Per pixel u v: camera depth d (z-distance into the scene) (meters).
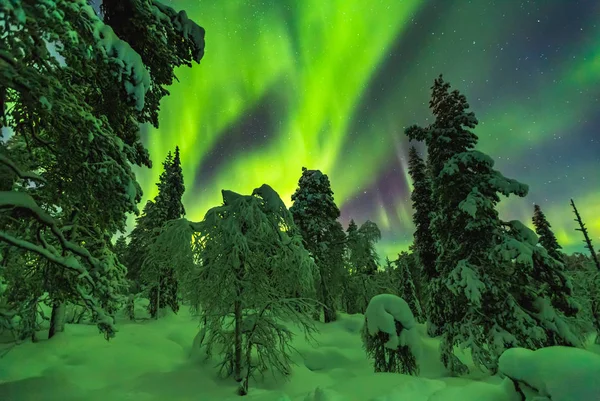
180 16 8.62
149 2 7.93
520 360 3.60
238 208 9.81
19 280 9.42
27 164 7.82
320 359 14.03
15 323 10.99
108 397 7.11
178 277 10.11
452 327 12.53
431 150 15.37
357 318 22.00
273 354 9.29
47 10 4.04
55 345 10.79
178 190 29.67
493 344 10.94
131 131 9.84
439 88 15.68
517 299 12.28
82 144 6.19
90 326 15.98
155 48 8.59
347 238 27.06
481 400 3.76
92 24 4.79
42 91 4.84
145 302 33.97
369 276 27.42
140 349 11.58
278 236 10.36
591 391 2.91
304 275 10.03
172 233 9.53
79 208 8.30
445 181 13.88
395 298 11.20
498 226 12.89
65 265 5.99
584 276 26.22
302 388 9.34
